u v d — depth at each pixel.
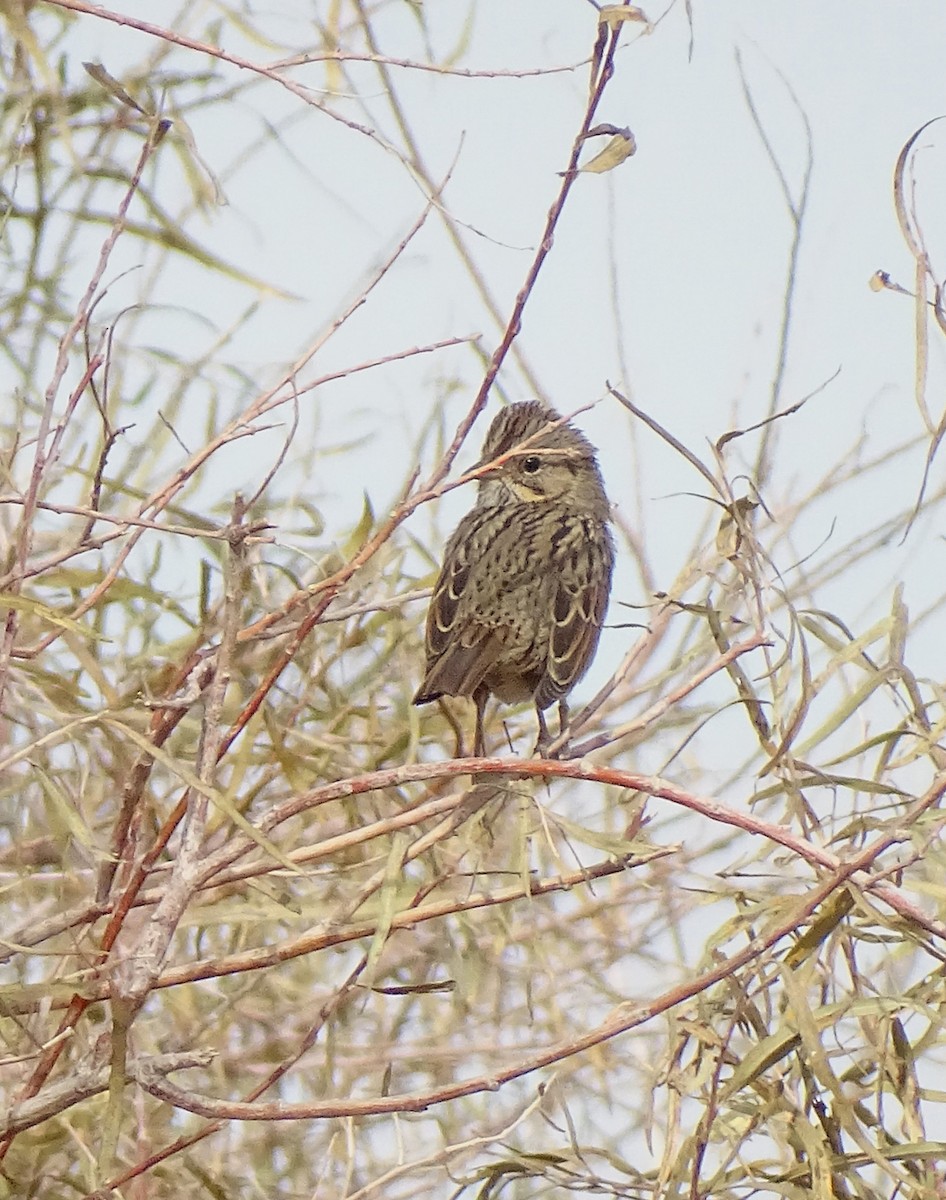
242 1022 10.01
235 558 7.13
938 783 7.43
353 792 7.55
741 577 8.72
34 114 10.51
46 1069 7.53
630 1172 7.97
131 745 9.33
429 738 10.67
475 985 8.80
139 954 6.69
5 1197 8.54
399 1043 10.21
